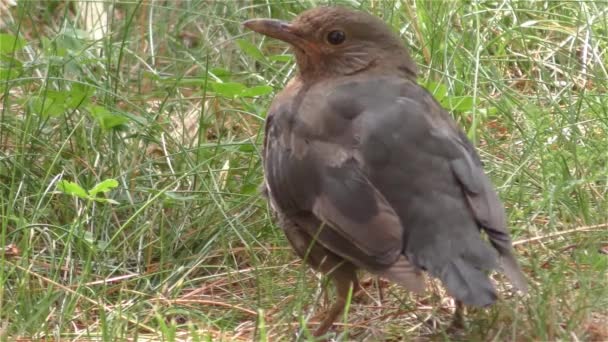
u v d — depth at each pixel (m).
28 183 12.04
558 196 11.50
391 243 8.90
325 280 10.34
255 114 12.70
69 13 15.63
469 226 9.02
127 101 12.84
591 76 13.60
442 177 9.25
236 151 12.31
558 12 14.87
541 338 9.19
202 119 12.42
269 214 11.66
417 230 9.02
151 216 11.82
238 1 15.40
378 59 10.59
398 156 9.30
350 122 9.62
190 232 11.73
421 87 10.20
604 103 12.98
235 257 11.62
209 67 13.95
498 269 8.82
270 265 11.30
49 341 9.91
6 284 10.70
